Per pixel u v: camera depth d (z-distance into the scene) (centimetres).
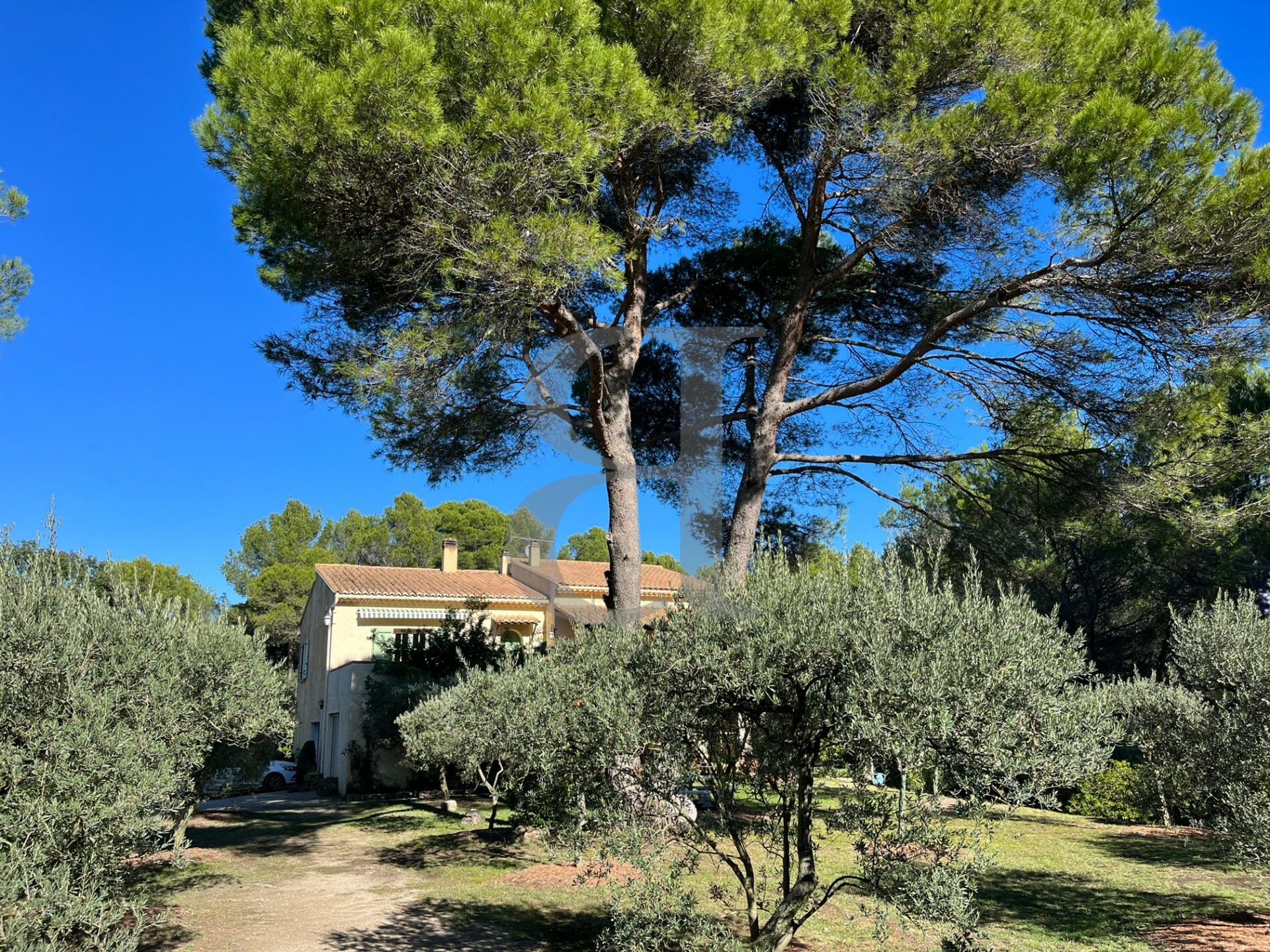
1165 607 1911
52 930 424
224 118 895
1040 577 1888
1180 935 680
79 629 574
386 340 849
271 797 2000
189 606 781
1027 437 1069
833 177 982
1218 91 780
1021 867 982
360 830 1321
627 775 510
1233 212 756
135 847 509
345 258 854
